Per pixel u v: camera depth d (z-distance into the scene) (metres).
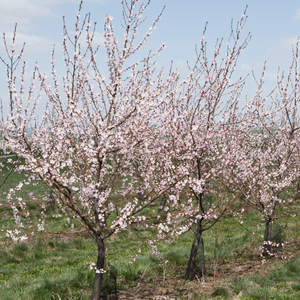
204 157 8.45
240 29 7.44
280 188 10.22
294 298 6.60
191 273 8.18
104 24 6.26
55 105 6.34
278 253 10.24
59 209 16.48
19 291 7.60
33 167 5.41
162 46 6.73
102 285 6.55
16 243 12.16
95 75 6.21
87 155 5.69
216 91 7.68
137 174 8.85
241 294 7.01
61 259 11.04
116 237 13.39
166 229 6.42
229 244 11.77
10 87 5.54
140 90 6.81
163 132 7.04
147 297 7.26
